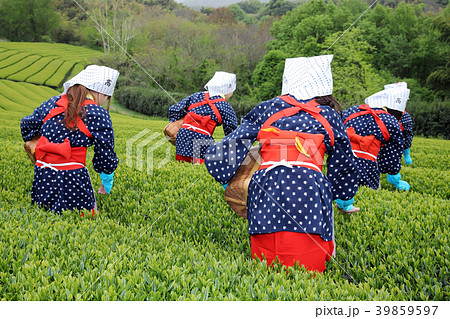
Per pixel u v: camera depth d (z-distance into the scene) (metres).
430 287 2.80
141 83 50.31
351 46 39.97
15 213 3.56
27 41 82.38
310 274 2.56
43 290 2.10
